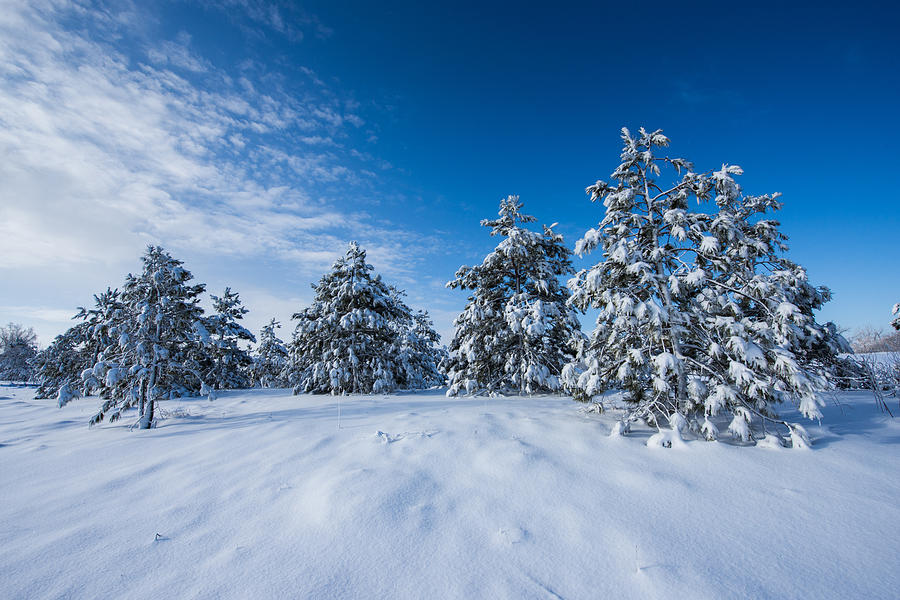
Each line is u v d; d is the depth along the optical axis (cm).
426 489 516
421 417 933
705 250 806
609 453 635
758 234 1429
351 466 597
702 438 731
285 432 842
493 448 652
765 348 734
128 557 386
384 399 1528
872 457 595
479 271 1736
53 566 371
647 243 937
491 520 440
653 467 580
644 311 765
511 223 1736
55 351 2730
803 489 505
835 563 360
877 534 403
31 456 799
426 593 327
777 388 688
